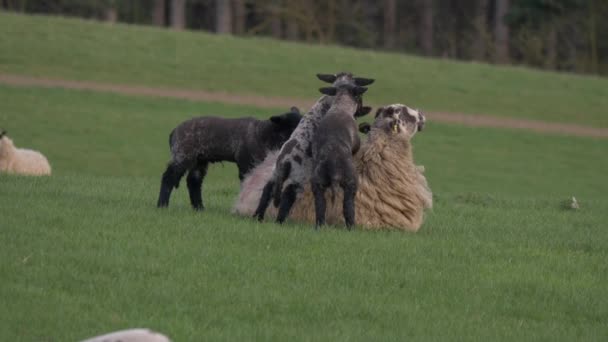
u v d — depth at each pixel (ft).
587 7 534.37
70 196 120.67
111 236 94.89
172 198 130.21
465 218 130.82
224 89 371.97
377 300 80.28
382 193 107.24
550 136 346.33
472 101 387.55
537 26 539.29
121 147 284.00
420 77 411.34
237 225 103.09
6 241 89.15
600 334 76.13
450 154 307.17
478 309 80.48
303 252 92.99
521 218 134.41
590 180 284.41
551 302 83.76
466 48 598.75
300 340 69.21
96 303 74.90
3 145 165.99
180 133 111.45
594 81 439.63
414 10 623.77
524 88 414.41
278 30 589.32
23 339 66.23
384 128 108.58
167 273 83.97
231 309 75.82
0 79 349.41
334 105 104.94
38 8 564.71
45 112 313.94
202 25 613.93
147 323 70.54
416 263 92.43
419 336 72.28
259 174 111.04
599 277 94.22
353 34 579.07
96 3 527.81
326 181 101.55
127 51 405.39
